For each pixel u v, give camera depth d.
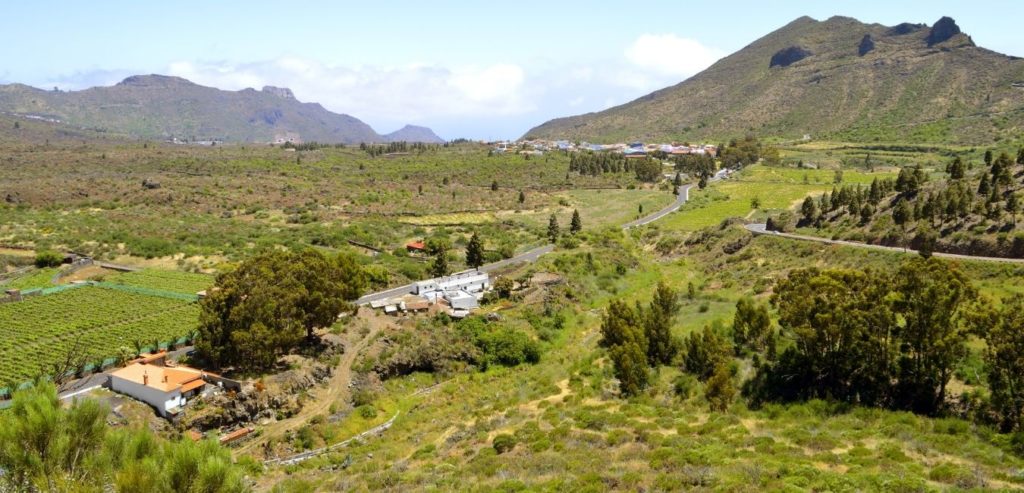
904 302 46.72
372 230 157.75
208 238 146.38
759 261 106.88
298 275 73.94
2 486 18.64
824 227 114.50
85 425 20.17
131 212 171.62
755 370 56.88
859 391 49.28
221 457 19.61
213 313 69.75
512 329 82.25
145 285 113.38
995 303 62.91
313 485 44.59
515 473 38.62
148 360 69.44
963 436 39.16
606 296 100.62
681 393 55.81
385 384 71.50
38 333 87.50
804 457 36.62
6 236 145.75
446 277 104.94
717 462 35.69
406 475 42.66
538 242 143.38
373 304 92.75
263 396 63.06
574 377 64.38
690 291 91.56
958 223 88.50
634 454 39.59
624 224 162.88
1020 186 93.25
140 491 17.59
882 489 29.05
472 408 63.38
